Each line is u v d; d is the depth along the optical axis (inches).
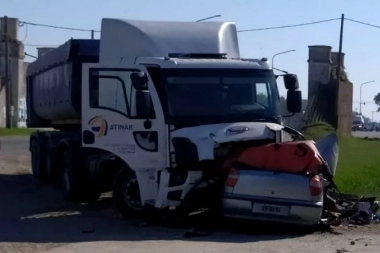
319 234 493.0
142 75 505.0
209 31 571.5
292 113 553.3
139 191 538.3
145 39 560.7
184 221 541.3
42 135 799.1
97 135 536.4
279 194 482.6
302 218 482.0
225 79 524.4
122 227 512.7
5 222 535.2
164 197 510.6
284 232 501.4
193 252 419.2
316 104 1728.6
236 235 485.7
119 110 531.2
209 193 508.4
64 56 677.9
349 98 1948.8
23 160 1129.4
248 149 495.8
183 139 501.4
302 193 482.3
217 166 505.7
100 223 530.9
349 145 1568.7
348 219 536.4
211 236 480.1
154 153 517.0
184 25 577.9
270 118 527.2
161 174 513.3
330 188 546.3
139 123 522.3
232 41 585.0
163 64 517.7
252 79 530.0
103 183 585.6
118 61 580.1
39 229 503.5
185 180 506.0
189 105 514.0
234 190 487.5
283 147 491.5
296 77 556.4
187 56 548.1
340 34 1772.9
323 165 495.2
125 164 548.1
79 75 654.5
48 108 771.4
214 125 505.7
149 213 546.0
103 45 594.9
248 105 524.1
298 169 486.6
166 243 448.5
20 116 2269.9
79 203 647.8
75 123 709.9
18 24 2215.8
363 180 782.5
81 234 482.6
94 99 538.0
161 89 514.6
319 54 1775.3
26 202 653.3
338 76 1761.8
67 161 663.1
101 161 577.6
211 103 517.0
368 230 506.6
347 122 1958.7
